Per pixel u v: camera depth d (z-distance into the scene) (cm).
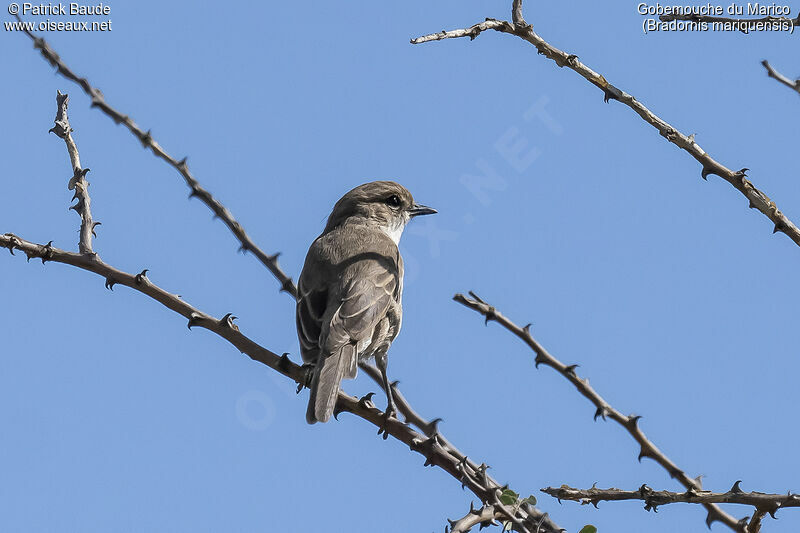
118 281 1053
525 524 834
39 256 1041
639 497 819
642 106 985
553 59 991
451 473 920
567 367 1003
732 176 966
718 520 907
